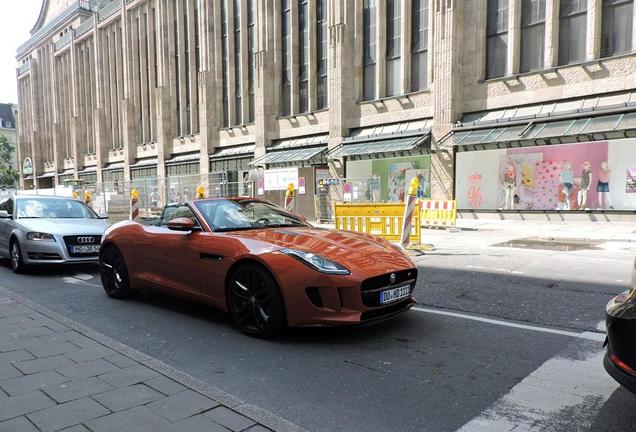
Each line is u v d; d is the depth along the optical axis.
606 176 17.31
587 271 8.22
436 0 21.09
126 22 41.62
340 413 3.16
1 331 4.73
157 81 40.00
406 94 22.94
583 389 3.46
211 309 6.00
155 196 24.88
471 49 20.83
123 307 6.20
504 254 10.46
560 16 18.75
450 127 20.91
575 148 17.94
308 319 4.41
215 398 3.16
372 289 4.47
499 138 19.12
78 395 3.22
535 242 12.70
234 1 32.53
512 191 19.56
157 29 38.50
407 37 23.12
